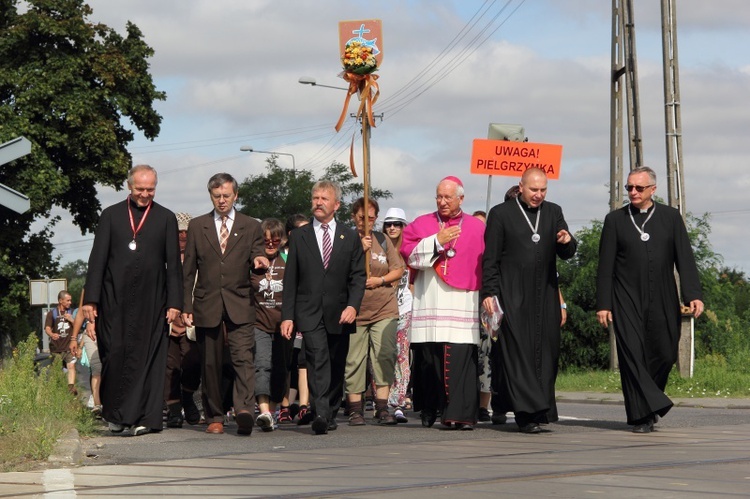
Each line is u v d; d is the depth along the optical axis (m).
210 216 14.92
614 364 30.55
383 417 15.91
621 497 8.38
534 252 14.34
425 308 14.84
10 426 12.53
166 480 9.79
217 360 14.90
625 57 29.45
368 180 16.44
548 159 21.62
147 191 14.65
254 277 15.86
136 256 14.57
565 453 11.38
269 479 9.76
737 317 34.75
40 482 9.73
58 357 16.94
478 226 14.95
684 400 22.30
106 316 14.55
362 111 16.84
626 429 14.29
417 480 9.46
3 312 61.22
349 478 9.70
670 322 14.06
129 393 14.46
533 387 13.98
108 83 61.75
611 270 14.20
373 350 15.91
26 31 60.41
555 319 14.44
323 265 14.64
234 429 15.81
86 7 63.16
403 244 15.11
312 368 14.48
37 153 59.56
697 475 9.54
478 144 21.61
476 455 11.37
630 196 14.19
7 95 61.66
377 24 16.92
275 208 90.19
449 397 14.54
